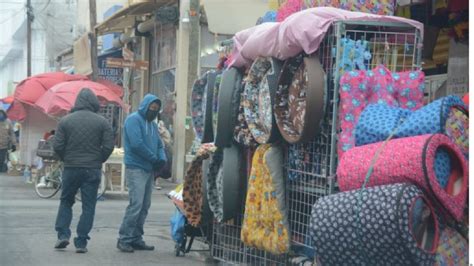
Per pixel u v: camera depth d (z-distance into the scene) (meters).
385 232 5.03
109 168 15.78
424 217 5.15
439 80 9.32
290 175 6.95
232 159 7.63
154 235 10.93
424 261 5.05
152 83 24.69
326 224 5.32
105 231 11.09
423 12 9.37
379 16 6.55
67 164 8.99
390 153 5.33
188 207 8.36
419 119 5.55
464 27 8.79
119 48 28.20
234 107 7.57
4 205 14.40
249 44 7.17
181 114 20.34
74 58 27.67
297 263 6.89
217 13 15.85
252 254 7.84
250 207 7.16
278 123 6.75
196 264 8.52
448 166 5.32
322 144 6.52
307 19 6.44
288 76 6.84
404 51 6.71
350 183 5.50
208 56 18.69
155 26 23.23
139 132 9.08
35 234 10.59
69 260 8.65
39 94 20.88
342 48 6.36
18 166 23.27
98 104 9.15
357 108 6.19
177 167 20.34
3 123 22.30
